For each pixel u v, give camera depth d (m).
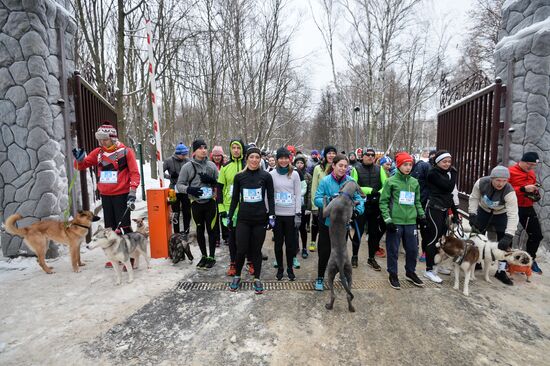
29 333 3.09
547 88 5.32
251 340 3.03
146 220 8.00
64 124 5.50
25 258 4.98
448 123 8.56
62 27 5.45
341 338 3.08
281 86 16.56
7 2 4.70
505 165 5.86
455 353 2.88
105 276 4.47
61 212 5.28
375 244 5.04
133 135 23.09
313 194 5.25
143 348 2.89
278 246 4.41
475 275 4.77
